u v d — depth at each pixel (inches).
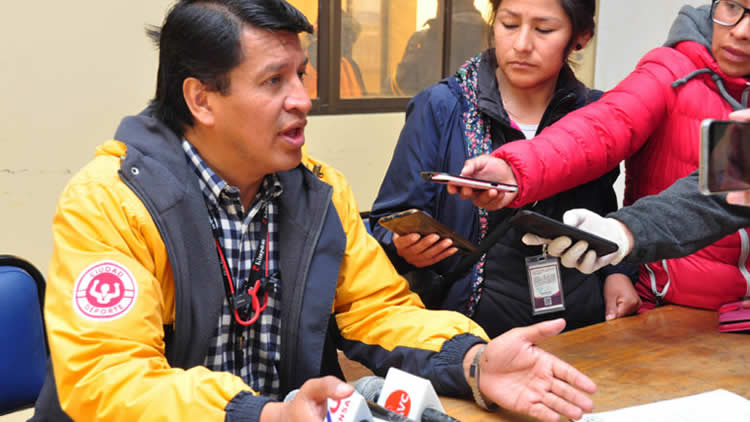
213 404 40.3
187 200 47.3
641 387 52.4
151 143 48.1
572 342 61.9
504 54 66.3
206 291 47.9
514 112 70.9
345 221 57.2
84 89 114.1
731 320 63.9
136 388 40.7
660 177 72.5
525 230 54.8
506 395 47.1
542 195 63.5
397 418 41.1
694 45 69.6
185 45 46.4
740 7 64.6
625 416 46.4
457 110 69.9
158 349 44.6
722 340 62.4
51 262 45.0
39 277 57.9
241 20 45.3
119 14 115.7
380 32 149.6
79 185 46.1
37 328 57.2
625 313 70.7
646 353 59.3
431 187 69.6
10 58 106.4
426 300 70.1
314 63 140.5
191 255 47.3
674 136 70.4
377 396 46.1
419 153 69.6
